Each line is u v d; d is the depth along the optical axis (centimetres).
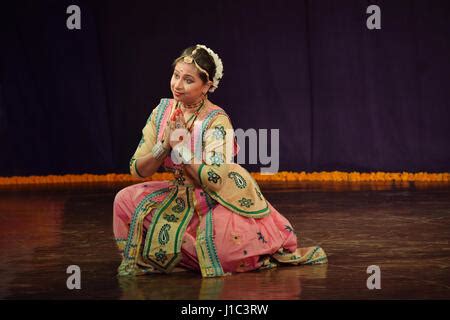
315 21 1130
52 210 801
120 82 1176
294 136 1152
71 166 1180
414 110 1121
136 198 475
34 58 1159
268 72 1151
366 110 1130
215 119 466
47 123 1173
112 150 1184
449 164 1118
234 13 1149
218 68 466
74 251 561
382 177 1110
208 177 453
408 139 1125
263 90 1154
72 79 1169
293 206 803
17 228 678
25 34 1155
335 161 1145
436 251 539
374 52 1121
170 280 452
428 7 1105
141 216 465
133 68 1172
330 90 1137
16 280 462
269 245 475
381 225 663
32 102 1167
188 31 1162
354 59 1127
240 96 1158
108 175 1168
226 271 463
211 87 473
